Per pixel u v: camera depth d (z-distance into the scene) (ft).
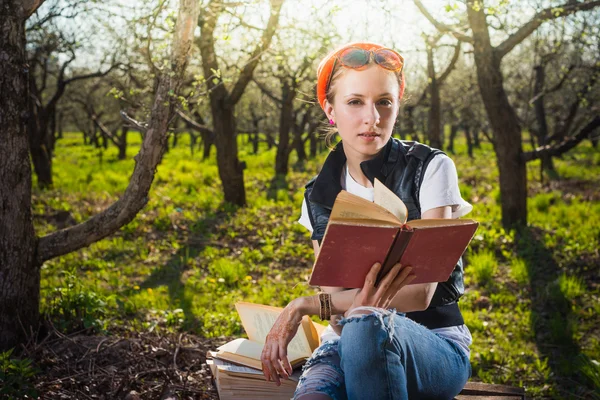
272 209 37.70
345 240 5.76
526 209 31.35
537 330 18.22
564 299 20.21
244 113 96.99
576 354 16.38
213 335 16.24
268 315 8.75
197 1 10.98
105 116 109.70
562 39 33.60
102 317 15.35
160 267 24.56
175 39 11.16
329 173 7.62
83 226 12.53
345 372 6.28
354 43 7.11
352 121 6.96
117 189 47.88
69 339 12.73
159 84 11.43
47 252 12.73
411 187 7.10
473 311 19.93
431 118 41.24
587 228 29.43
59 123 144.46
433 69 40.88
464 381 7.02
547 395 14.08
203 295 20.63
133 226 30.60
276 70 42.47
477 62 30.58
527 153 30.81
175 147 122.83
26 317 12.67
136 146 124.06
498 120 30.94
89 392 10.82
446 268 6.26
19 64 12.14
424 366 6.56
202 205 38.19
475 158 87.71
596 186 46.47
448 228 5.83
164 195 43.04
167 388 10.99
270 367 6.88
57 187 48.83
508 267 24.70
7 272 12.35
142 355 12.23
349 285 6.31
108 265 24.56
